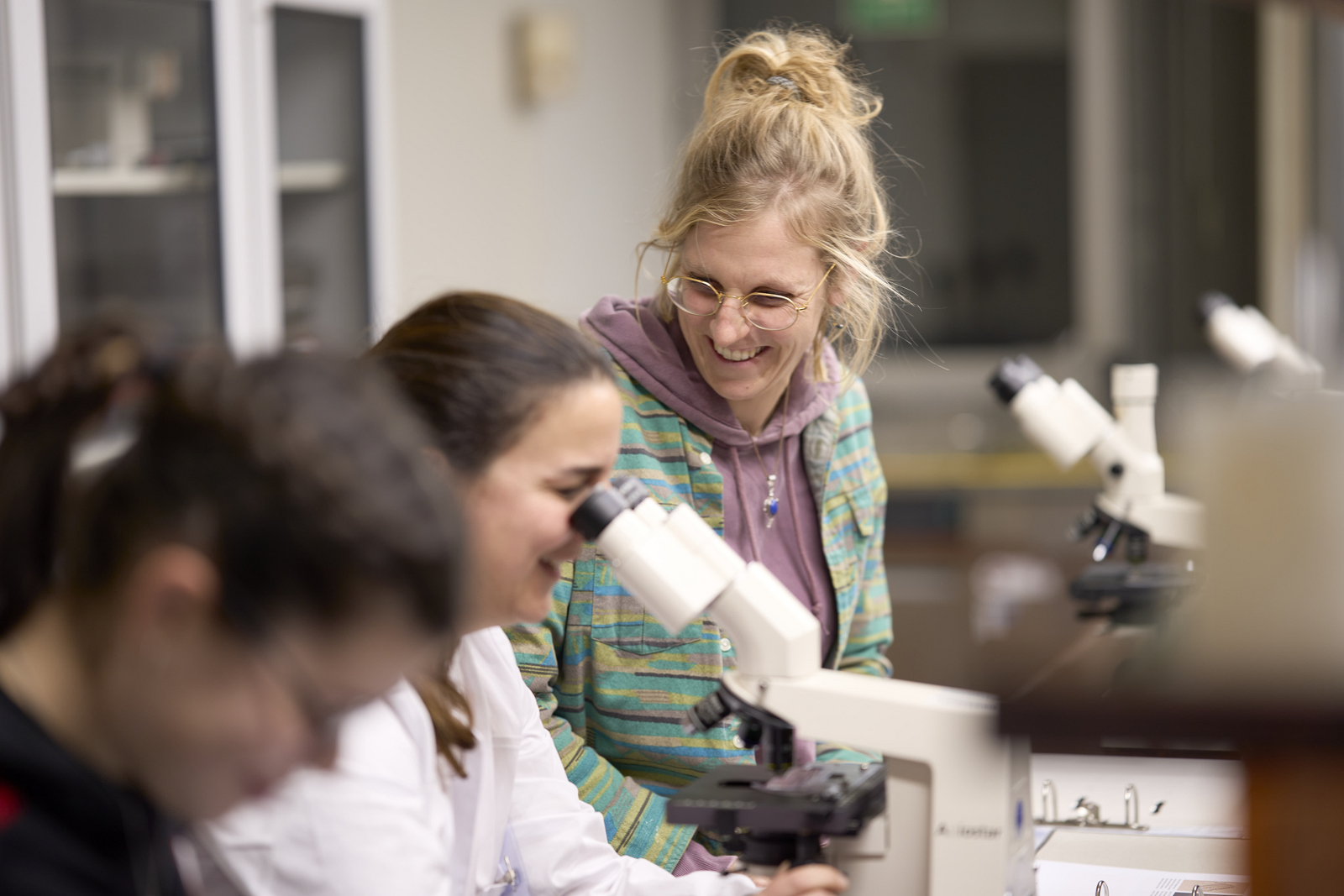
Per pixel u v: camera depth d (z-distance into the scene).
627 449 1.63
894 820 1.18
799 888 1.13
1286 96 5.32
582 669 1.57
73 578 0.72
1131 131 5.50
